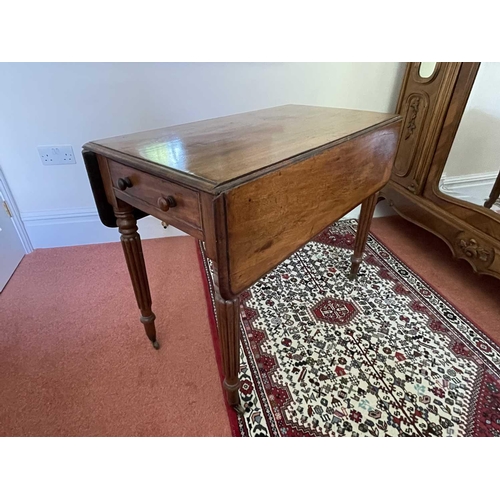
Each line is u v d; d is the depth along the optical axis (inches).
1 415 41.6
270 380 46.0
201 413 41.9
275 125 41.5
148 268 70.2
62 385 45.4
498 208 56.5
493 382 45.7
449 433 39.7
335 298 61.2
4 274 64.9
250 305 59.3
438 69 61.0
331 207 38.5
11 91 59.8
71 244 78.2
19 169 67.5
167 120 68.3
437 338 52.6
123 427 40.4
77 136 66.6
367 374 46.8
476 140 58.4
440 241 80.1
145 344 51.9
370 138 41.1
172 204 28.5
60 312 58.1
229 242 26.3
